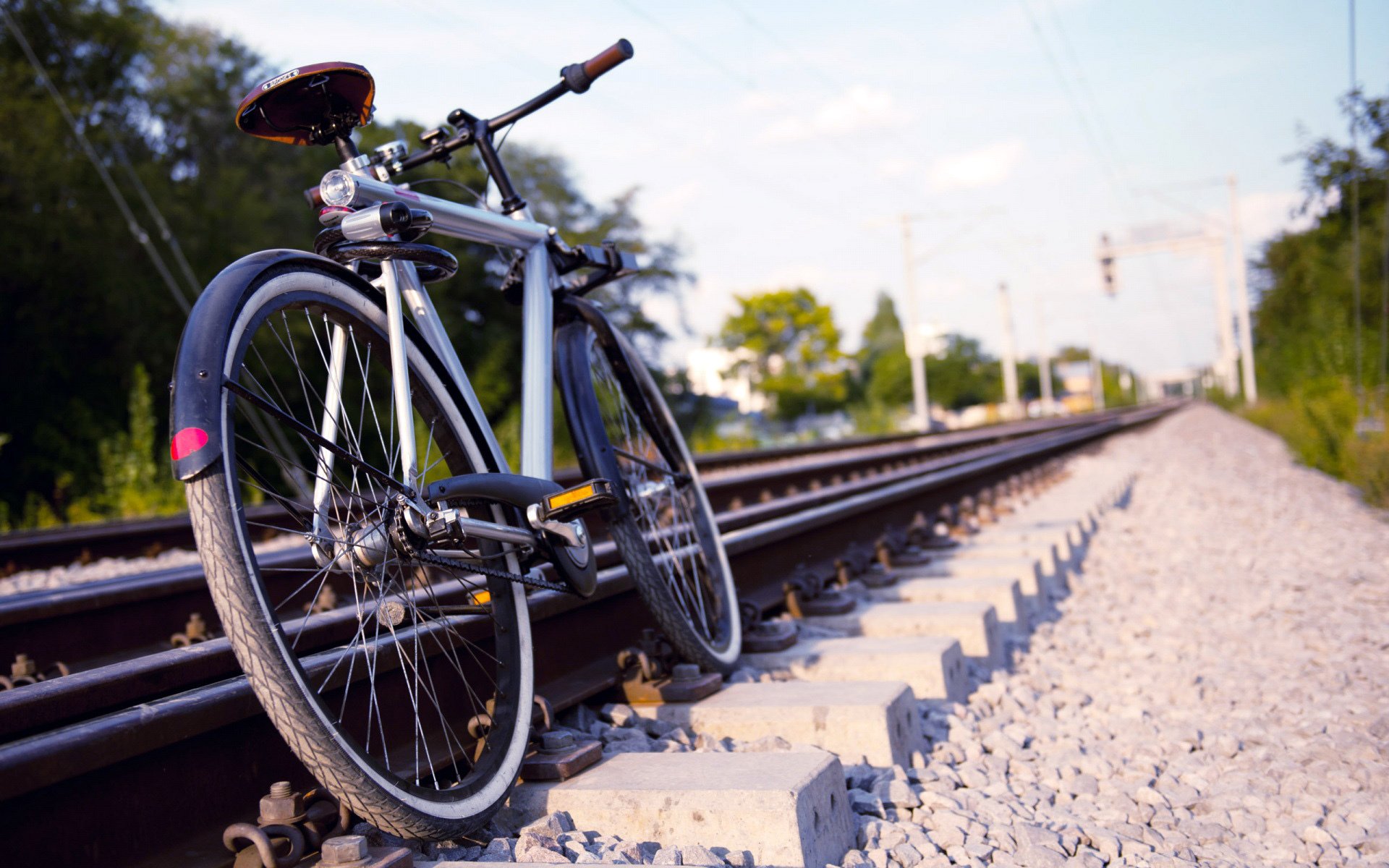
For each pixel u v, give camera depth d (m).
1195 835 2.57
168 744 1.79
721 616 3.46
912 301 37.47
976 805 2.65
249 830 1.74
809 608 4.32
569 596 3.07
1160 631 4.92
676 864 1.99
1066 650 4.62
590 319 3.19
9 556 6.51
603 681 3.02
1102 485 10.47
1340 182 19.17
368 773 1.75
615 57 2.75
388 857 1.81
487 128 2.85
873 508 5.95
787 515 5.75
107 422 18.36
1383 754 2.93
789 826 2.13
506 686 2.35
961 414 97.00
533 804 2.29
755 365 76.25
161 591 4.09
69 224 18.38
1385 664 4.00
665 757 2.50
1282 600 5.43
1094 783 2.89
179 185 21.70
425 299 2.41
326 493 1.98
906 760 2.91
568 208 29.80
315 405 2.18
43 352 17.98
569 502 2.36
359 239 2.10
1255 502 10.06
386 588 2.17
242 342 1.83
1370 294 19.06
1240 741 3.19
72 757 1.61
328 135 2.33
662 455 3.52
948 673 3.53
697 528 3.55
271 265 1.94
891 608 4.32
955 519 6.95
